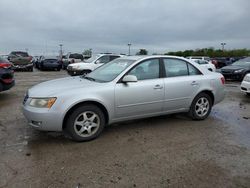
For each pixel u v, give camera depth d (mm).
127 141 4246
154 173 3184
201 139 4391
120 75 4527
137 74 4711
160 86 4832
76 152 3770
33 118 3969
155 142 4219
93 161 3484
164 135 4562
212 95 5645
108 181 2982
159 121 5434
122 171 3221
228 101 8047
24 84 12156
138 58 4898
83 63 14250
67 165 3354
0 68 7816
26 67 22812
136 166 3359
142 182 2971
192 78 5305
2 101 7484
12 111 6195
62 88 4195
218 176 3127
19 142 4125
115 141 4238
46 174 3111
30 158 3539
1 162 3400
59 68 25109
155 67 4941
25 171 3172
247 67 14094
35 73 20922
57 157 3588
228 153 3809
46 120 3918
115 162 3465
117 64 5043
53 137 4367
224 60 30453
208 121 5520
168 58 5152
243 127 5121
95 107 4230
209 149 3951
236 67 14344
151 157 3639
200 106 5508
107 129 4852
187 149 3943
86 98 4086
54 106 3930
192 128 4996
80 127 4164
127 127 4984
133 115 4672
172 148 3975
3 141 4156
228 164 3447
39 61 26672
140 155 3699
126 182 2965
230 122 5477
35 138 4316
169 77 5047
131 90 4516
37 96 4027
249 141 4328
